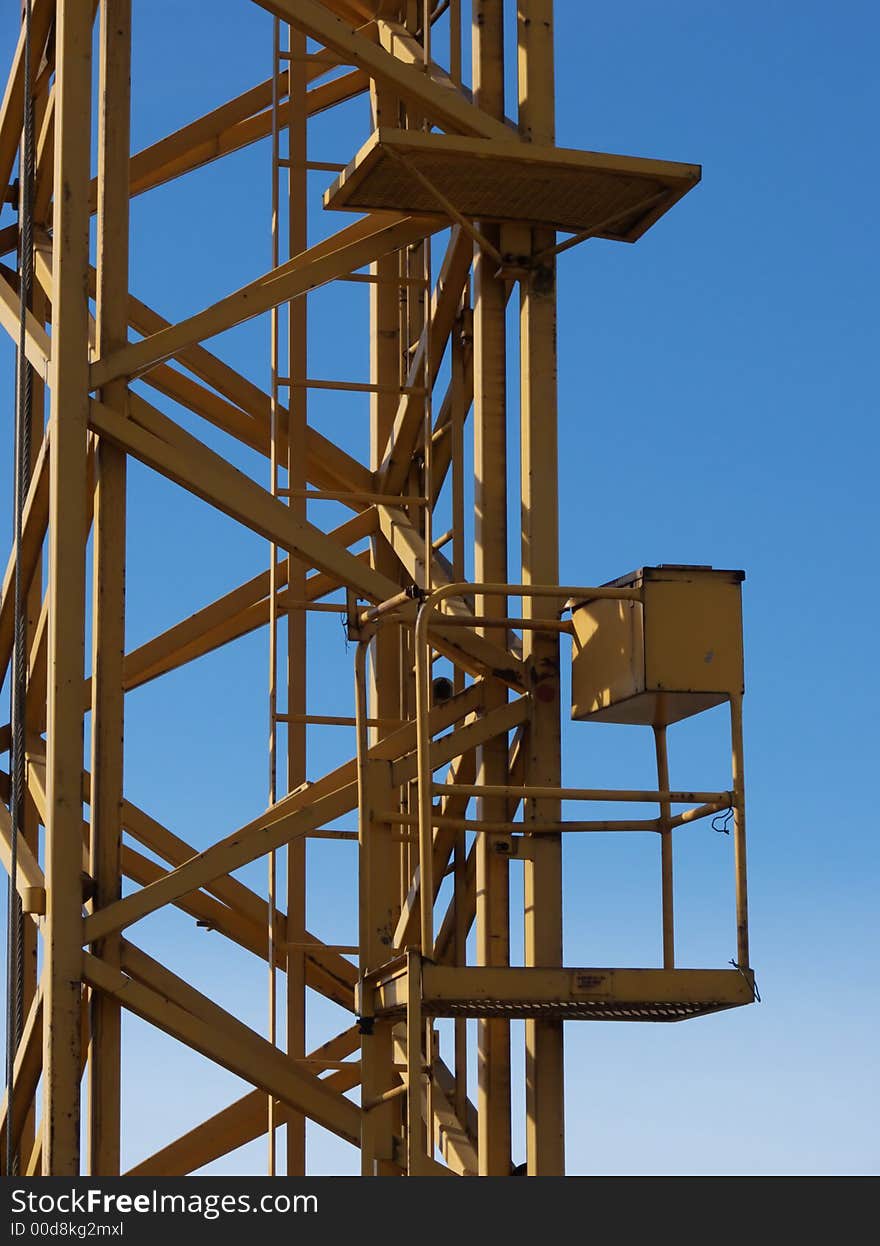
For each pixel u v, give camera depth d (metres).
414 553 15.88
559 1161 12.58
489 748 13.13
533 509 13.27
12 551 16.28
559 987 11.20
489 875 12.98
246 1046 12.73
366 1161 11.91
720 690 11.83
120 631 13.02
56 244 12.94
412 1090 10.88
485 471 13.50
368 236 13.88
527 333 13.53
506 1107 12.91
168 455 12.90
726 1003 11.43
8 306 15.02
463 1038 13.91
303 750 16.28
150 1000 12.40
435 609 14.19
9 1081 13.98
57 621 12.47
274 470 15.77
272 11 13.31
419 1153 10.97
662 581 11.91
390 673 16.89
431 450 14.77
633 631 11.97
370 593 13.12
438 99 13.52
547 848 12.73
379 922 12.24
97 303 13.24
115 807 12.80
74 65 13.13
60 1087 12.05
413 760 12.54
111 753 12.87
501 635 13.38
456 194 13.36
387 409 17.50
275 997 14.93
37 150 16.16
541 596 12.23
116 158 13.38
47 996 12.16
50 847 12.30
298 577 16.36
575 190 13.30
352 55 13.40
